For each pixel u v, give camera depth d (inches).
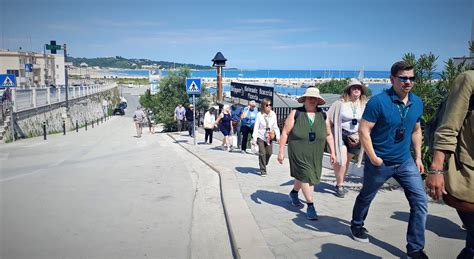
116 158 460.1
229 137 510.6
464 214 109.3
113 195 257.8
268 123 305.0
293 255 146.4
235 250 155.8
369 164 145.4
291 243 158.2
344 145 227.0
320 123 185.3
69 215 211.5
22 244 168.6
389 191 237.5
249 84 589.6
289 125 189.3
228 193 239.9
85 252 160.2
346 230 173.2
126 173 344.8
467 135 103.6
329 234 168.6
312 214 187.3
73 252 160.1
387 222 181.0
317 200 223.9
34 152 535.5
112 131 1194.6
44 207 227.3
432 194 105.7
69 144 677.3
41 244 168.9
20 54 2620.6
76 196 254.7
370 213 194.2
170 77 1150.3
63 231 185.8
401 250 149.8
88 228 189.9
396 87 137.4
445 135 102.3
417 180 137.2
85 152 534.6
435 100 228.2
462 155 104.0
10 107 762.2
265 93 530.0
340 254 146.9
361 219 157.9
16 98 840.9
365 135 139.7
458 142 105.1
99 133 1072.2
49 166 390.9
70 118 1299.2
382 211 197.5
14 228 189.2
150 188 280.8
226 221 201.8
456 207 105.1
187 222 200.7
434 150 105.3
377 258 143.0
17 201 240.5
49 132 1058.1
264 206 213.8
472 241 113.0
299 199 227.6
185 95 1123.3
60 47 1003.9
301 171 185.0
